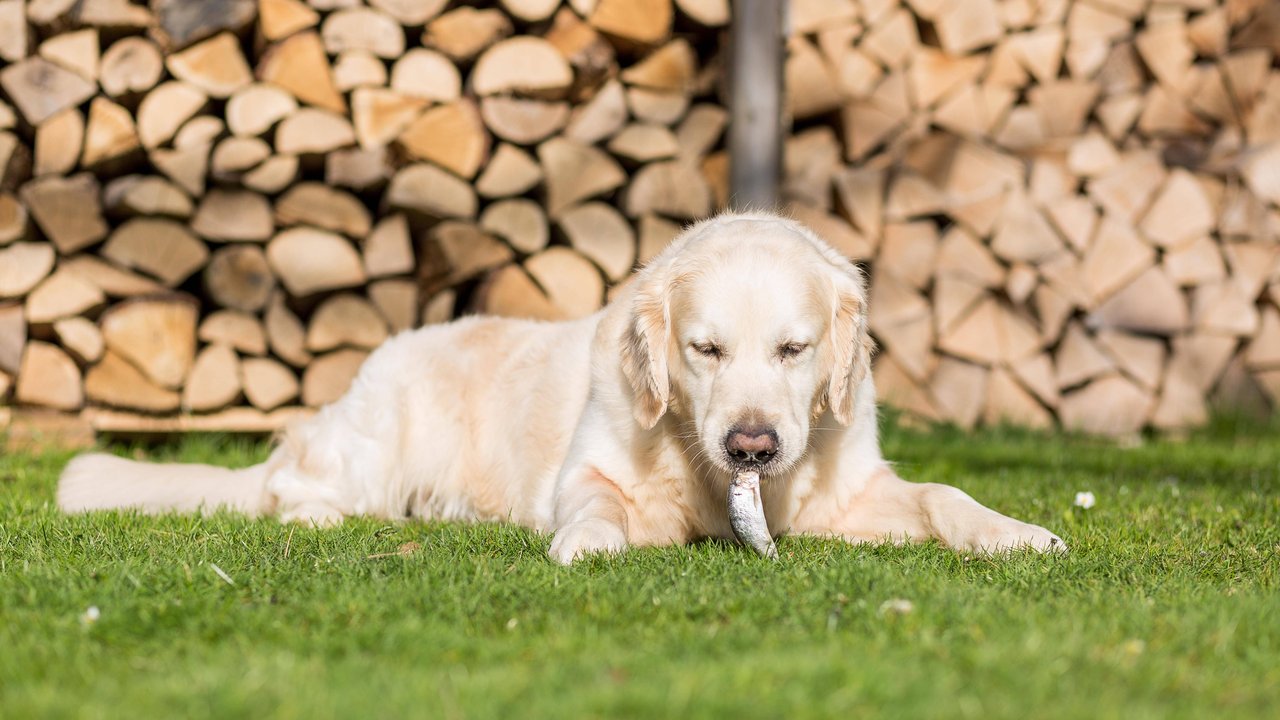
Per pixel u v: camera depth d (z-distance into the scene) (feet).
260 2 21.02
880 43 24.88
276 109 20.99
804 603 8.76
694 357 11.69
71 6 20.79
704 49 24.00
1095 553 11.30
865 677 6.70
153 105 20.80
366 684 6.70
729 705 6.23
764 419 11.01
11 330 20.86
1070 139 25.40
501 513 14.78
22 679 6.97
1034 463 20.11
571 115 22.61
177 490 15.07
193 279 22.50
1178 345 25.63
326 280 21.52
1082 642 7.63
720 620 8.49
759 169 22.72
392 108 21.42
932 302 24.66
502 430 14.75
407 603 8.72
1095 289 25.20
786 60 24.35
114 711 6.24
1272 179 25.91
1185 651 7.64
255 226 21.33
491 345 15.46
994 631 7.95
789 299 11.53
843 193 24.23
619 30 22.50
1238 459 20.62
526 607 8.73
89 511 13.74
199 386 21.52
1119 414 24.99
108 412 21.34
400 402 15.35
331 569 10.04
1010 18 25.54
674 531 12.80
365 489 15.21
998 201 24.62
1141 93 26.22
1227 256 25.85
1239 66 26.25
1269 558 11.27
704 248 12.11
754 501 10.94
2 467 18.13
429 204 21.57
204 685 6.61
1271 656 7.51
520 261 22.50
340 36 21.38
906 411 24.35
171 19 20.90
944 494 12.42
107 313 21.02
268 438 22.34
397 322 22.07
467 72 22.53
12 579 9.48
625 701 6.26
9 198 20.90
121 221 21.40
